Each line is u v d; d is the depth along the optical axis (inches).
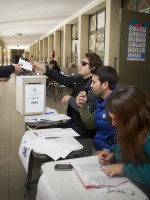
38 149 51.1
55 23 399.9
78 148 52.2
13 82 478.0
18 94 87.1
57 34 452.1
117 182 37.6
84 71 85.4
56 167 41.8
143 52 159.9
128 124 34.5
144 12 168.4
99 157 46.3
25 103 83.1
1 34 567.8
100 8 248.1
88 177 38.4
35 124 72.0
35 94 84.0
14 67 84.4
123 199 33.0
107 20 208.4
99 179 38.2
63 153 49.4
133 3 186.5
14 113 195.0
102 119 61.3
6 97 280.5
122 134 35.3
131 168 36.4
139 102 34.5
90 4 251.1
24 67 87.7
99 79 62.4
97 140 64.1
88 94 72.8
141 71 161.3
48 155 48.4
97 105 64.1
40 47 673.0
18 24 404.5
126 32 148.6
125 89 36.3
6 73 82.4
